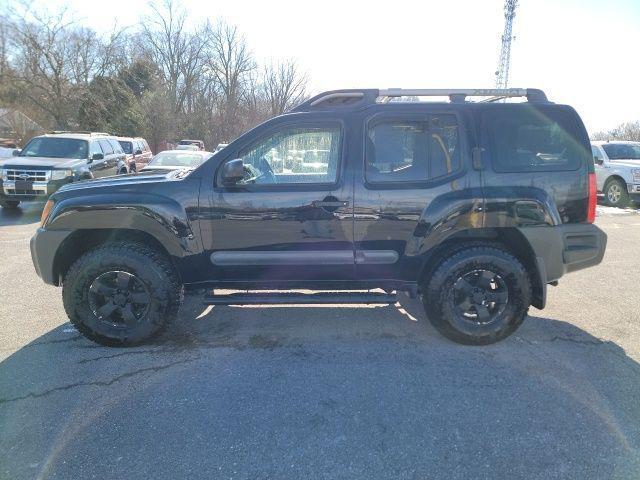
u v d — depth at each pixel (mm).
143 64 44531
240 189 3875
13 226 9883
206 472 2508
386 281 4090
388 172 3926
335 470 2531
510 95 4160
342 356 3873
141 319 3959
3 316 4734
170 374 3555
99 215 3871
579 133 4016
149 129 42688
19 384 3406
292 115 3949
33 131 32469
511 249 4172
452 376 3533
